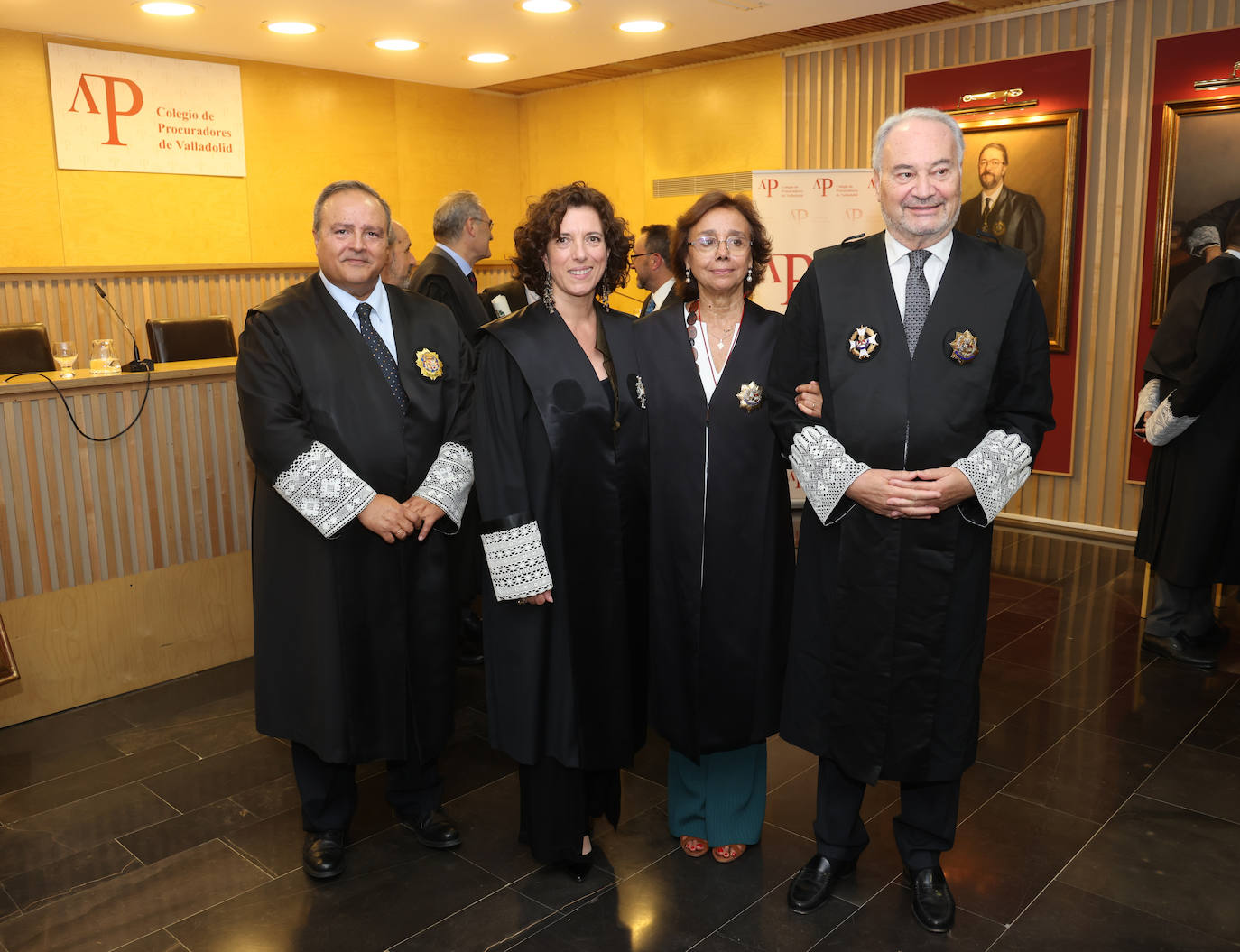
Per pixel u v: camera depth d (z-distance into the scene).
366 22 5.78
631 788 2.88
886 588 2.03
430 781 2.58
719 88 7.17
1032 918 2.24
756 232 2.22
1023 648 3.89
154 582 3.61
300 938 2.19
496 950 2.14
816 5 5.49
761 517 2.24
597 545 2.21
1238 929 2.19
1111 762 2.97
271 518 2.38
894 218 1.97
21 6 5.34
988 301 1.98
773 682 2.31
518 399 2.19
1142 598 4.47
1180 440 3.64
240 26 5.87
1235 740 3.10
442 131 8.02
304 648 2.35
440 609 2.45
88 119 6.18
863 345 2.02
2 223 5.92
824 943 2.15
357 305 2.38
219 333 5.38
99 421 3.40
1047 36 5.57
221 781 2.92
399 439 2.36
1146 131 5.29
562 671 2.24
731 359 2.22
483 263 8.37
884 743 2.09
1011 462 1.98
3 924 2.25
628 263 2.28
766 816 2.71
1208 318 3.40
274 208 7.13
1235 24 4.95
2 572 3.23
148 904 2.32
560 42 6.39
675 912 2.26
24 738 3.20
